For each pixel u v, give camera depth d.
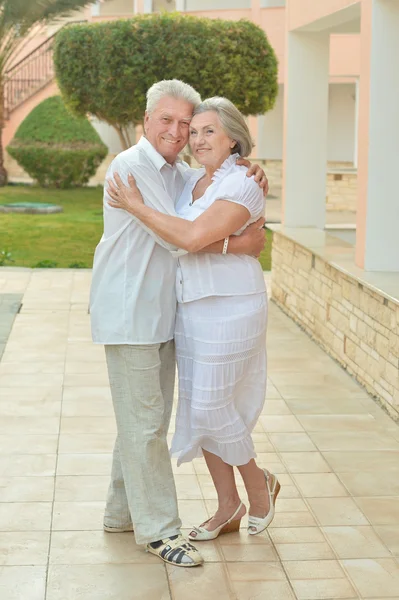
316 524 4.50
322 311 8.27
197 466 5.23
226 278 3.94
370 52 6.95
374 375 6.70
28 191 23.12
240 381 4.11
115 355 4.00
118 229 3.90
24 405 6.40
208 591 3.81
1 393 6.70
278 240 10.24
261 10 24.30
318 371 7.47
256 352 4.09
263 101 16.27
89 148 23.42
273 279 10.59
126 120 16.98
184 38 15.55
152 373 3.99
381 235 7.18
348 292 7.38
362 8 7.19
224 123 3.84
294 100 10.14
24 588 3.81
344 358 7.54
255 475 4.28
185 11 25.25
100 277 3.98
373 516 4.61
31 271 12.33
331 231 11.47
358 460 5.43
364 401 6.64
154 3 26.48
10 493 4.80
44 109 23.92
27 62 27.41
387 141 7.04
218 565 4.04
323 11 8.41
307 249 8.70
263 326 4.08
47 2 19.83
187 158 18.44
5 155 26.95
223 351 3.94
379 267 7.23
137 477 4.02
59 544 4.22
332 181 17.89
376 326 6.62
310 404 6.55
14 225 17.09
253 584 3.88
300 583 3.89
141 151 3.85
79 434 5.78
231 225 3.80
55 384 6.96
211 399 3.99
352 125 27.00
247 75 15.84
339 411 6.39
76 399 6.56
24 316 9.47
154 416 4.00
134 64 15.78
